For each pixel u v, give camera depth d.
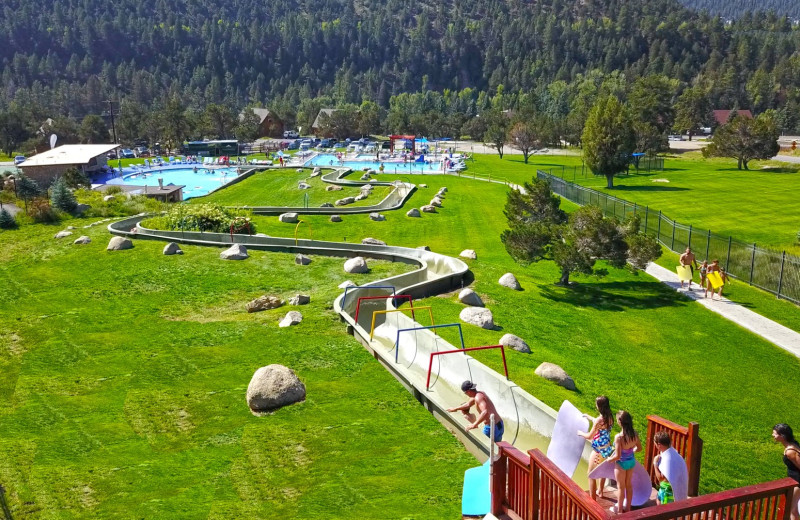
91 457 15.80
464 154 131.00
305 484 14.29
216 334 23.92
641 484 11.47
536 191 42.06
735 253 42.81
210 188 89.44
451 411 15.17
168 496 14.05
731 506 9.34
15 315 27.22
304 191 76.94
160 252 36.44
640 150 109.31
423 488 13.88
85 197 59.25
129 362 21.72
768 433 20.72
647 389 22.97
